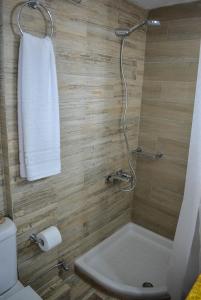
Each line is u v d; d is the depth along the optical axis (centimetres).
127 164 230
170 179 219
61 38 144
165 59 203
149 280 193
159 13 201
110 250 223
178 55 195
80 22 153
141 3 190
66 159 166
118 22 182
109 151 204
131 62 203
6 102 125
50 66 132
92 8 159
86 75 166
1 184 140
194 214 147
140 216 249
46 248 148
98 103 182
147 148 231
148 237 241
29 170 133
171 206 224
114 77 190
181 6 188
